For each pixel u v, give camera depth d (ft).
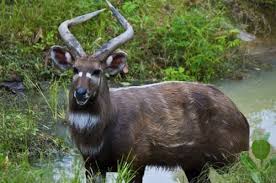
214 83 54.65
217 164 36.96
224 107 36.70
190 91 36.45
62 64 34.40
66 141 42.52
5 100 47.62
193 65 54.75
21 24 54.13
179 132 35.65
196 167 37.01
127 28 35.01
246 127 37.58
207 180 37.09
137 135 34.58
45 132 43.45
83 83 32.22
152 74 54.19
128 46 55.26
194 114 36.11
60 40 53.93
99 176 34.58
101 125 33.30
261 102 51.11
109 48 33.55
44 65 51.98
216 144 36.55
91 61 32.89
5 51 52.21
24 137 41.78
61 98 48.67
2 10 54.49
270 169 34.24
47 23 54.39
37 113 45.80
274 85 54.49
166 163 36.14
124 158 34.30
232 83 54.65
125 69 34.60
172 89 36.27
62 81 51.03
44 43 53.42
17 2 55.77
